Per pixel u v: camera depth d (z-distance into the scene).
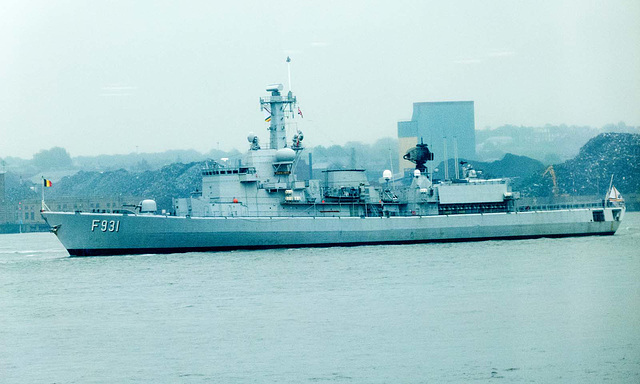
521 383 105.19
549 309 146.50
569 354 116.81
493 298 157.75
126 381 108.81
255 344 125.00
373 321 138.38
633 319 136.75
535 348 120.12
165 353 121.38
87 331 138.12
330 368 111.88
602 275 185.62
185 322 142.12
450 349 120.12
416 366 112.12
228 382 107.31
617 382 104.88
